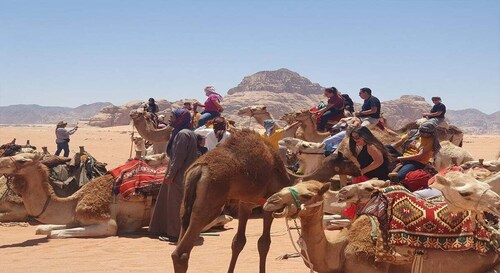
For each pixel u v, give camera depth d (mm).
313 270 7258
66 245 12531
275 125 19797
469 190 6625
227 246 12617
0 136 84125
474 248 7070
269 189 9469
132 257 11555
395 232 6996
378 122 17781
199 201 8836
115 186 13500
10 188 14102
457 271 7102
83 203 13336
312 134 20016
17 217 15766
